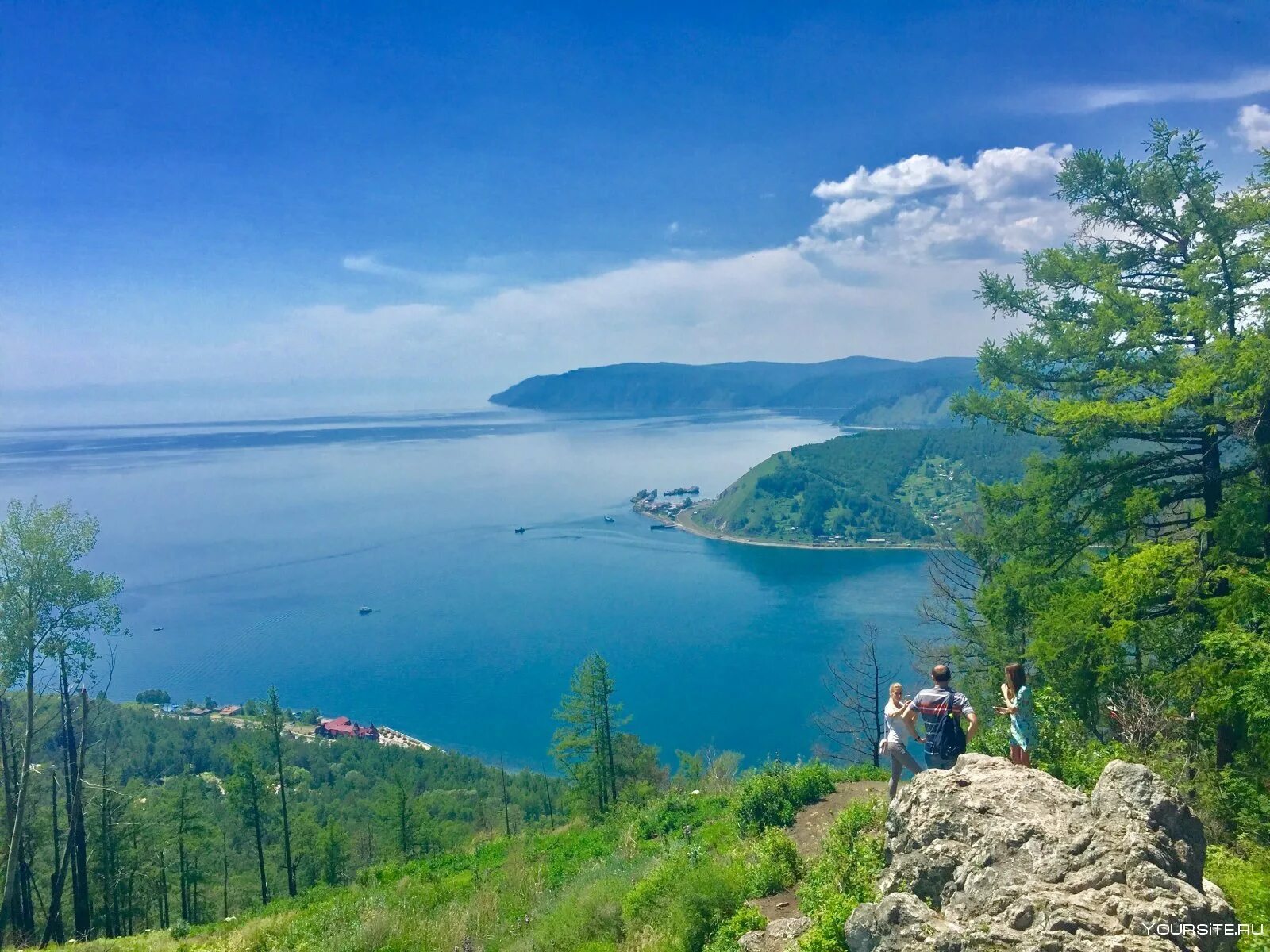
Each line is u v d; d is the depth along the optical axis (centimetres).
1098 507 1559
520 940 1275
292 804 6719
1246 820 873
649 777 5022
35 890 3222
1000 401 1666
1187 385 1276
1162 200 1533
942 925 541
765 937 858
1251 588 1177
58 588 2383
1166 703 1255
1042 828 578
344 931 1441
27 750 2417
